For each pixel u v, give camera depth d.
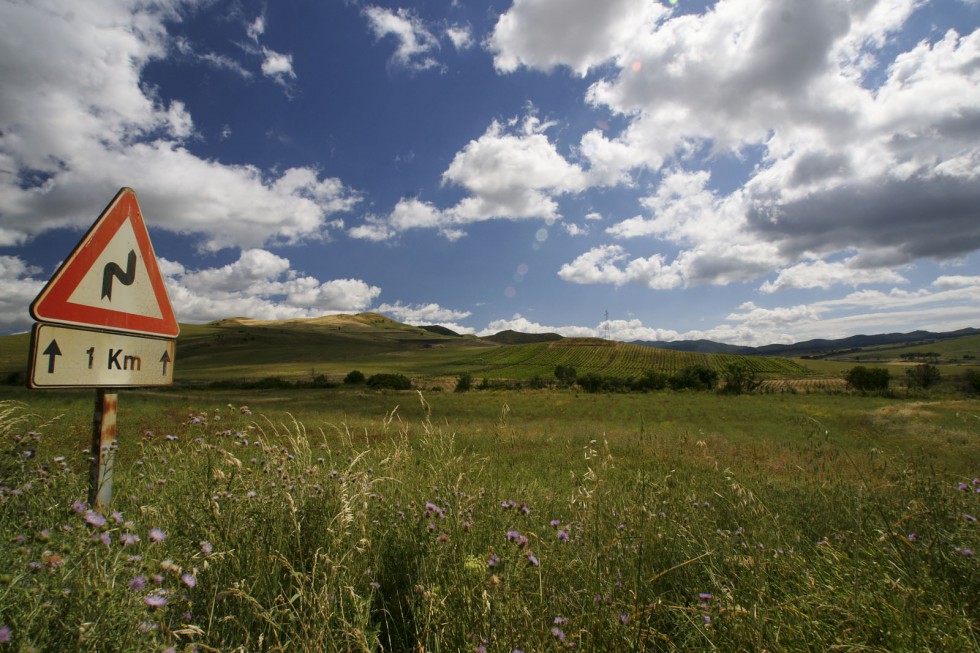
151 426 10.69
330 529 2.17
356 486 2.73
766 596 2.12
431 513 2.56
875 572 2.36
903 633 1.82
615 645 1.74
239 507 2.35
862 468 7.15
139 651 1.25
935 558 2.38
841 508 3.79
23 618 1.24
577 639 1.74
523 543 2.05
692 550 2.73
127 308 2.98
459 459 3.55
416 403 38.31
